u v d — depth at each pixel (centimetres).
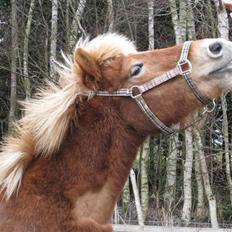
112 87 356
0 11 1781
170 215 991
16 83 1681
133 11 1406
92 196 346
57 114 350
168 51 357
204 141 1612
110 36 384
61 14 1574
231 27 1198
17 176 346
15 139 360
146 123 354
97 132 352
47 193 340
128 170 359
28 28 1538
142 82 353
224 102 1551
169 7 1548
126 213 1316
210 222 1437
